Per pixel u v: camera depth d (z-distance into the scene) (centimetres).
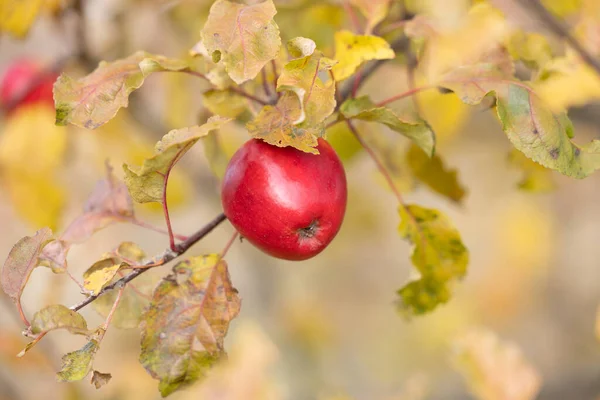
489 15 113
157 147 104
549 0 132
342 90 118
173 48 145
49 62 147
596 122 140
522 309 254
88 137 145
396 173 129
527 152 108
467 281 265
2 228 179
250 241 110
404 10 122
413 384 138
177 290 109
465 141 183
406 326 267
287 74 106
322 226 109
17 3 130
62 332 176
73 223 114
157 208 148
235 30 106
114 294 112
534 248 252
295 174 108
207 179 166
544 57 116
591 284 248
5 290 106
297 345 214
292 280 251
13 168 140
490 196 260
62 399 146
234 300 109
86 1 142
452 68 111
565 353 243
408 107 132
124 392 160
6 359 144
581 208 248
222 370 131
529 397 127
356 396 248
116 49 145
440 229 115
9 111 145
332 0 126
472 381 128
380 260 279
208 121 105
